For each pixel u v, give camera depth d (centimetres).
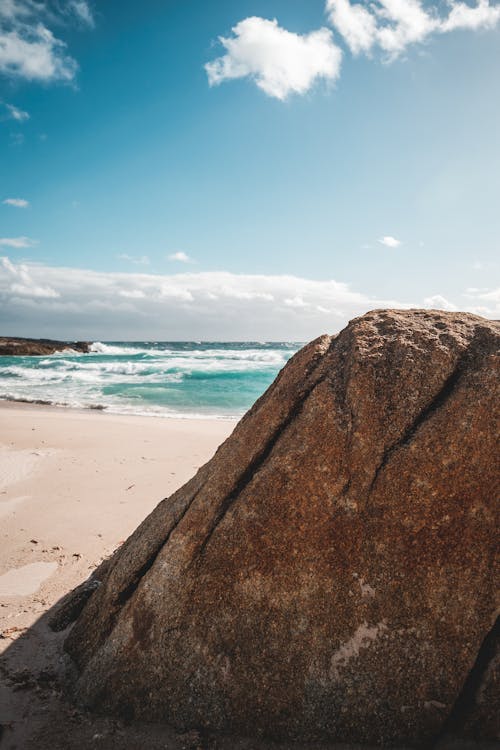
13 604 441
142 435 1239
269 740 277
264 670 285
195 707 288
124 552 374
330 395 319
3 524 638
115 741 279
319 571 290
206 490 332
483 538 278
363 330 352
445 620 275
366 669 276
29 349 5512
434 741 269
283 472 308
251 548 302
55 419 1483
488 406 290
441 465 286
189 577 308
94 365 3512
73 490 782
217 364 3609
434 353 316
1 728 288
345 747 270
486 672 268
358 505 293
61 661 350
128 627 315
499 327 338
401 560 283
